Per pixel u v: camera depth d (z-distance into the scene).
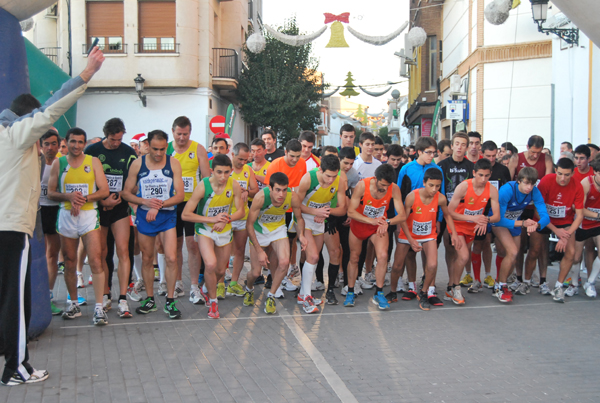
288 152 6.55
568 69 11.96
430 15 24.83
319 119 27.69
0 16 4.77
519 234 6.80
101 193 5.49
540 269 7.05
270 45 24.64
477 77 16.48
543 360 4.54
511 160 7.81
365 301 6.67
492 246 10.45
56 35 23.28
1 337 4.04
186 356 4.59
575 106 11.66
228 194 5.78
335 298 6.50
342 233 6.69
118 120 6.01
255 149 8.01
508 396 3.81
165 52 20.34
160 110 20.94
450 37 21.38
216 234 5.84
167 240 5.77
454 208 6.43
